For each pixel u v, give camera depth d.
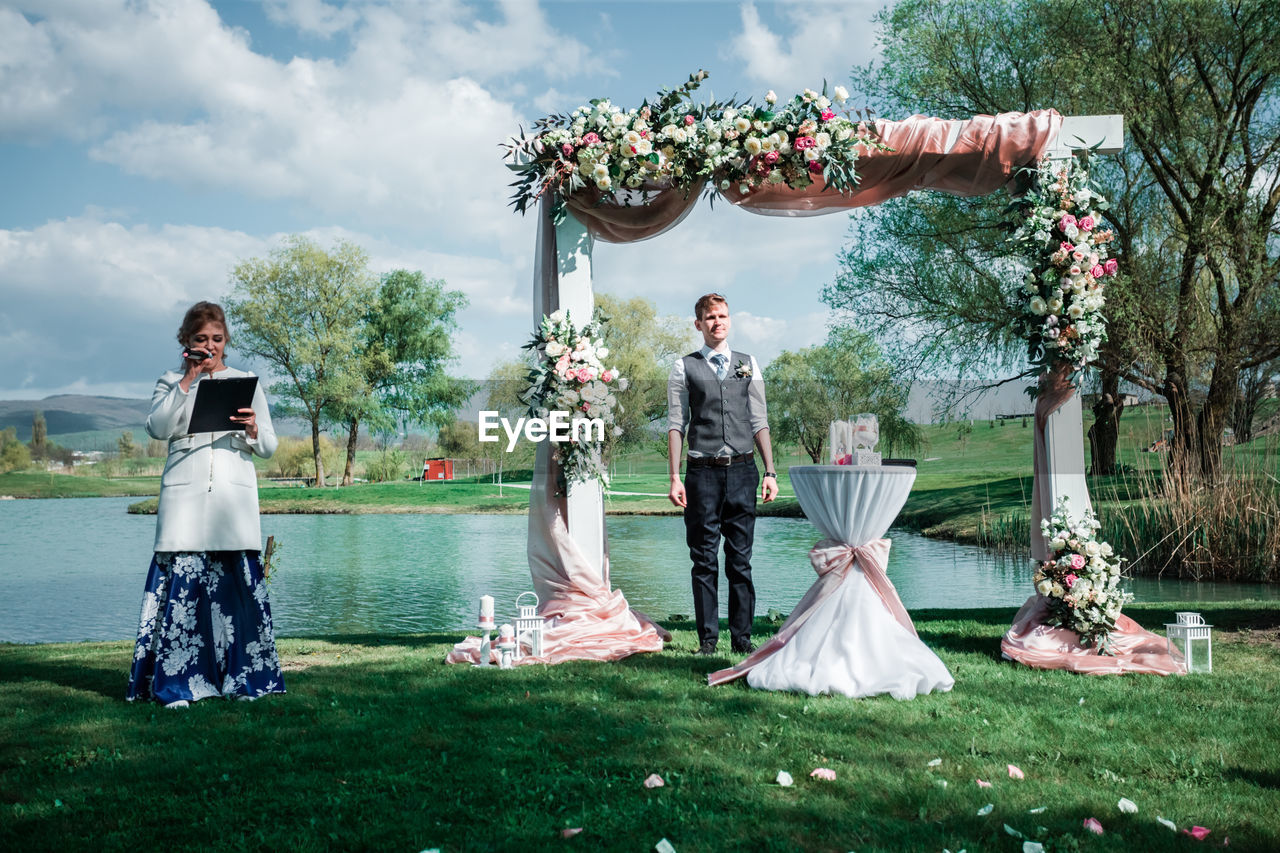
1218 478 10.05
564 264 5.12
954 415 17.17
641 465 39.41
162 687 3.57
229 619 3.70
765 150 4.88
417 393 42.72
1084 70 12.72
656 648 4.77
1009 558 13.30
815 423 25.83
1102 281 4.83
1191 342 12.52
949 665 4.33
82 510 31.72
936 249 15.64
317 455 38.69
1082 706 3.51
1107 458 15.64
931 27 14.68
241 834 2.22
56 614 9.95
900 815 2.36
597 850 2.12
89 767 2.74
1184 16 12.37
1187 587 9.16
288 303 37.78
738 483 4.65
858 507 3.88
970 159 5.01
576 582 4.85
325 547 17.44
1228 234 12.44
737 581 4.71
